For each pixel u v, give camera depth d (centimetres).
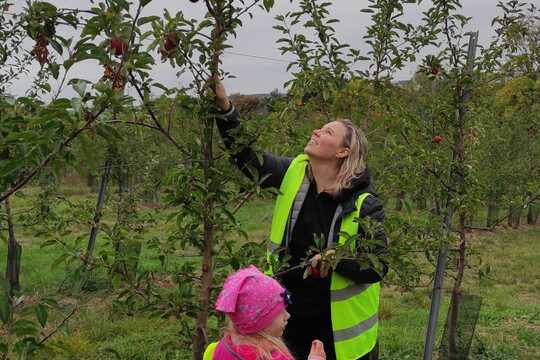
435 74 491
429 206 529
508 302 929
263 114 311
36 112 214
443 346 541
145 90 243
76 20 226
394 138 458
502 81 528
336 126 286
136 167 748
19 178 225
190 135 273
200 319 279
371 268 265
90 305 704
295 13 425
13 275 717
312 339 288
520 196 523
